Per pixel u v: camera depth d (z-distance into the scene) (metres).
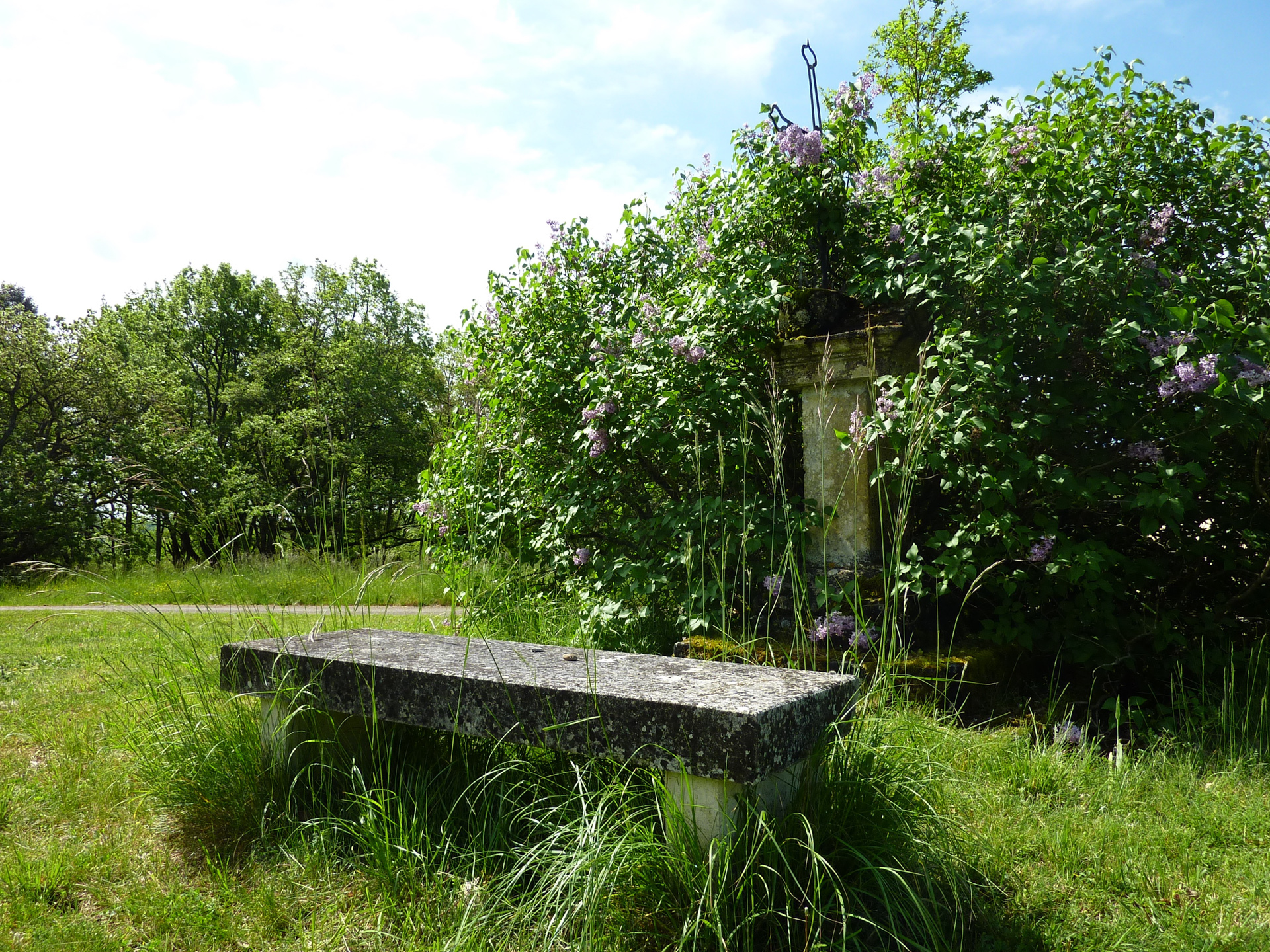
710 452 4.96
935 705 3.66
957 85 15.57
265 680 2.96
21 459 21.22
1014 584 4.03
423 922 2.12
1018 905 2.20
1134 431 4.05
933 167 5.14
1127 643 4.06
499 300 6.44
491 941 2.04
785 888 1.95
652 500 5.74
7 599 13.20
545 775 2.65
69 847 2.65
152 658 5.27
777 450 3.83
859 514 4.49
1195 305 3.93
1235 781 3.06
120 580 13.00
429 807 2.71
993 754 3.26
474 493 5.69
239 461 26.41
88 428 22.64
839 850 2.16
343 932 2.12
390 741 2.85
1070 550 3.79
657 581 4.82
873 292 4.50
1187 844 2.56
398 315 32.75
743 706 2.10
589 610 5.15
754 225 5.35
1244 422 3.70
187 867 2.55
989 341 3.96
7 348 22.14
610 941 2.00
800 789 2.27
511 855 2.39
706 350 4.87
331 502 4.27
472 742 2.91
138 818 2.91
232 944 2.12
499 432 5.84
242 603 4.14
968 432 4.01
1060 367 4.31
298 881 2.40
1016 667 4.33
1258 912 2.18
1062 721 3.81
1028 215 4.24
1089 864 2.45
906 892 2.10
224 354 32.78
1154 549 4.46
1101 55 4.62
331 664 2.83
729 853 1.98
